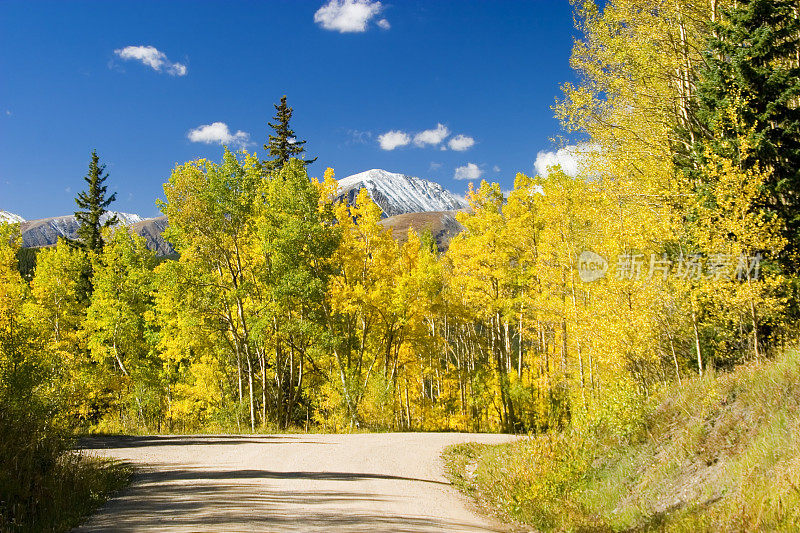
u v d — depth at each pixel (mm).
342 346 27062
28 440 8391
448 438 18531
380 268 26141
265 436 19094
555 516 8719
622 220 15633
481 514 9016
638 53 16500
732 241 12258
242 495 8234
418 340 28000
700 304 13094
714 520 6461
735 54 14047
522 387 27484
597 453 11297
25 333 11133
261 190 25875
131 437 18016
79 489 7887
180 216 23703
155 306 30109
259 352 24922
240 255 26234
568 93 18000
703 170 13648
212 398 27000
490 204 27844
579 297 19938
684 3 16609
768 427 8102
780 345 12062
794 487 6211
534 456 10539
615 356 14477
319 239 23953
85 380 25688
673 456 9383
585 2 17469
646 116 17766
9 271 27344
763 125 13523
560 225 22047
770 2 13906
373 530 6336
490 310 26766
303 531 6082
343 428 23641
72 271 32719
